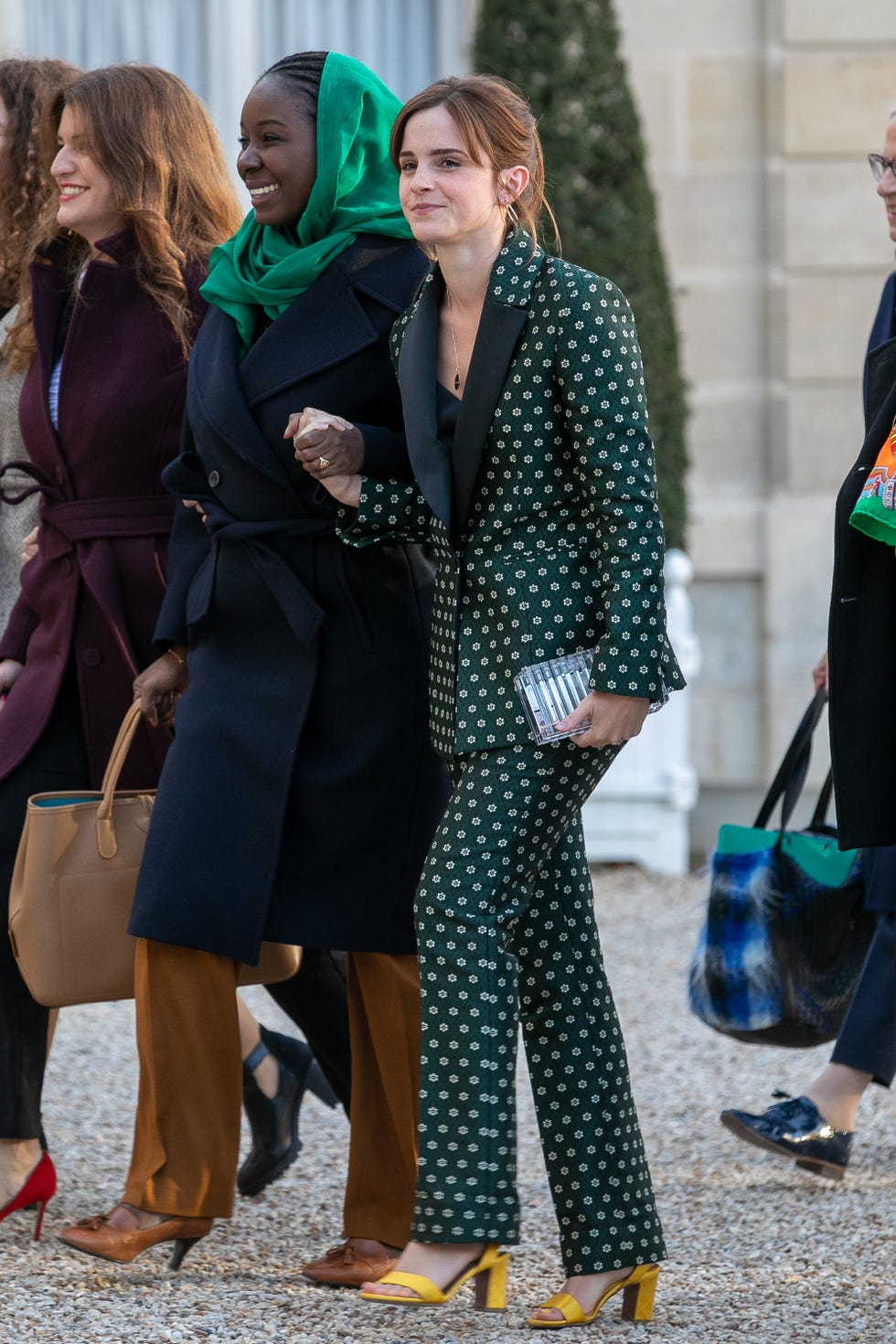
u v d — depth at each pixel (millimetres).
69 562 11273
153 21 27109
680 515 24562
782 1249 10773
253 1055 11883
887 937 11938
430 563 10352
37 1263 10414
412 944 10094
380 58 27500
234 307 10188
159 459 11117
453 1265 8617
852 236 26156
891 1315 9469
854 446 26297
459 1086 8664
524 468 8922
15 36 26562
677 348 24656
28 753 11148
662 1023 17016
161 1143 9859
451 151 8875
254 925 9742
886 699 8844
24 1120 10906
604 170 24219
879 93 25984
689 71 26281
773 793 12094
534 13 24078
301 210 10062
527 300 8812
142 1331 9156
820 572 26156
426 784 10133
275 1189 12281
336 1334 9203
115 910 10391
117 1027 17125
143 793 10578
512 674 8953
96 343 11117
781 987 12023
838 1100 12086
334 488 9547
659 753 24328
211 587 10164
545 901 9375
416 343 9281
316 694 9977
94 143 11062
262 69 27359
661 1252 9391
